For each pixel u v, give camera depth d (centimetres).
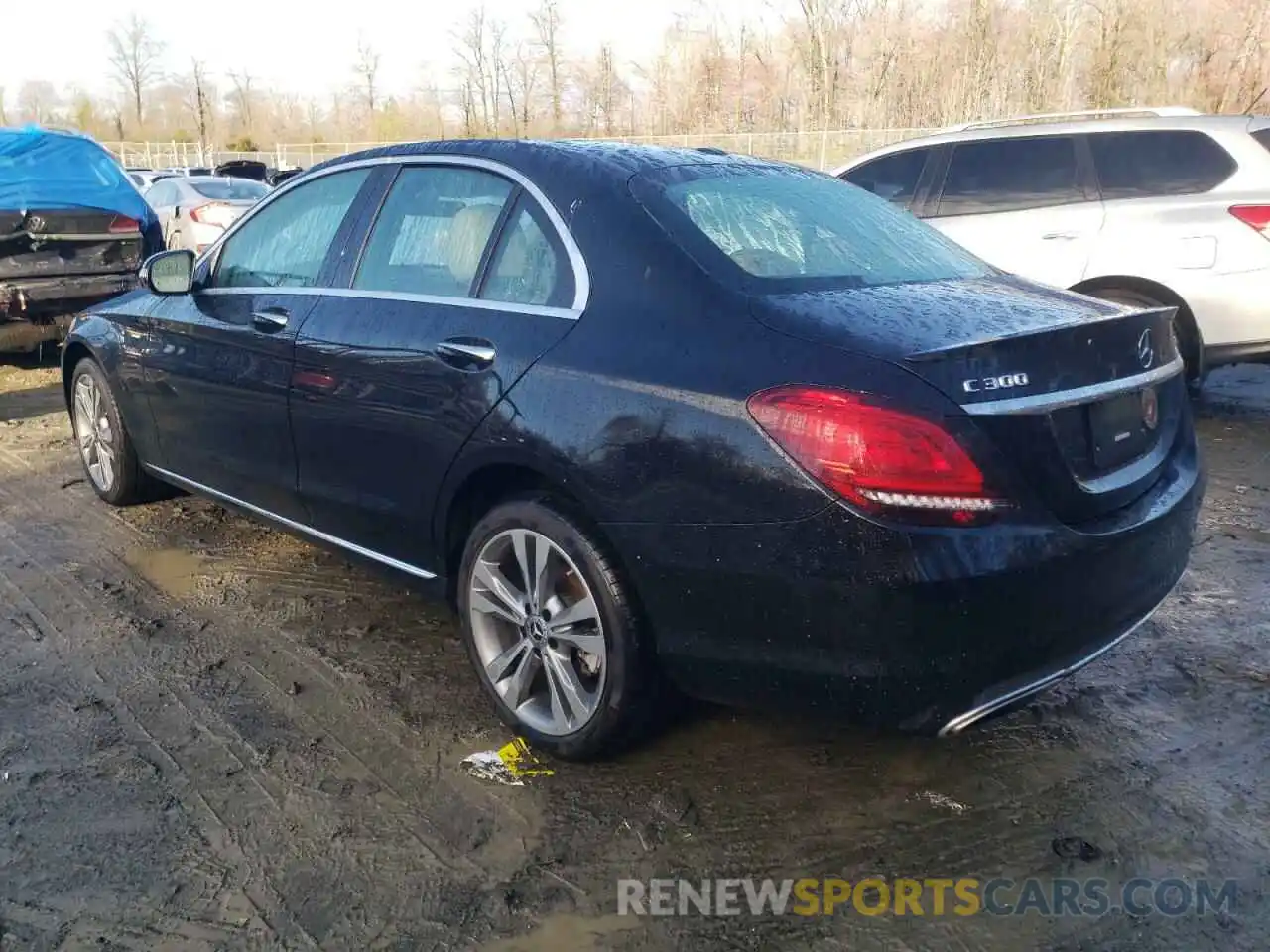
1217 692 352
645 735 306
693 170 339
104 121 6462
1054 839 280
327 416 368
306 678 365
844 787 302
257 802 295
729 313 275
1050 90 3775
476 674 336
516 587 323
